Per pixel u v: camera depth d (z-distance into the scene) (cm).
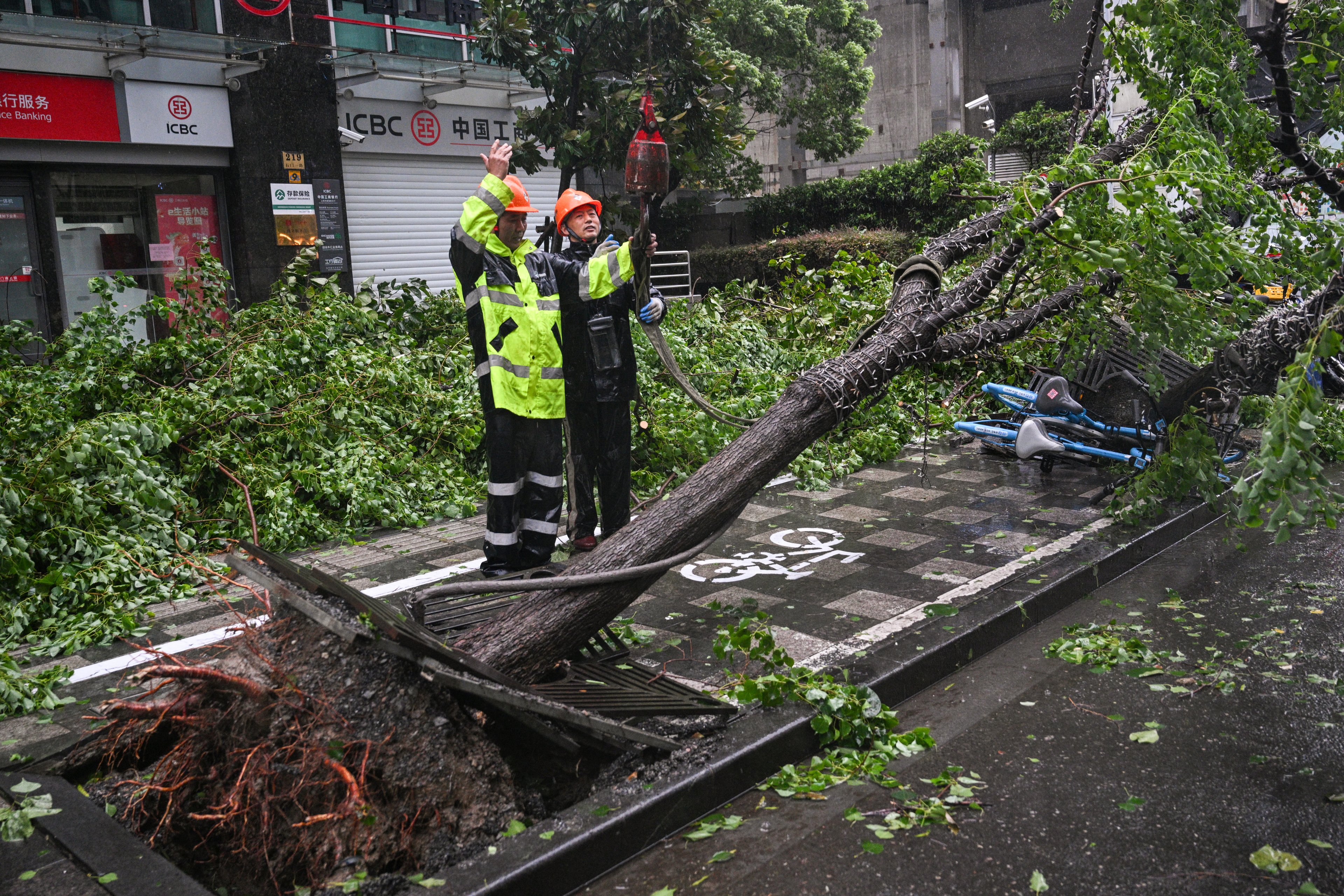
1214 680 438
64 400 652
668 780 331
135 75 1180
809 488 775
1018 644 493
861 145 2762
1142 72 530
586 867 298
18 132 1094
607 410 539
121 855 288
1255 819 327
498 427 475
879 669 425
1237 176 463
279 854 296
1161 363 705
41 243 1161
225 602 423
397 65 1414
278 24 1316
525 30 1050
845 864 306
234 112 1284
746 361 1005
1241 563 612
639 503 612
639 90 1033
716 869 306
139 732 348
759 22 2400
